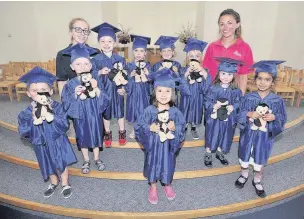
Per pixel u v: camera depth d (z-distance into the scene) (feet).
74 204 7.56
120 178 8.53
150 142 7.06
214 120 8.01
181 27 28.89
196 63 8.81
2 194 8.02
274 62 7.08
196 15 27.68
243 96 7.85
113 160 9.19
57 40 23.45
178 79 7.94
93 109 7.66
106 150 9.73
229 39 8.75
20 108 14.60
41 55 23.90
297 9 18.60
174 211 7.32
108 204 7.59
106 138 9.25
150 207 7.49
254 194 8.07
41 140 7.03
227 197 7.94
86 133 7.80
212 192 8.18
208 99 8.10
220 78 7.76
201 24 24.41
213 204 7.63
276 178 9.00
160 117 6.81
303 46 18.15
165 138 6.78
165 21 29.17
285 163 9.95
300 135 11.87
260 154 7.48
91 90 7.39
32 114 6.98
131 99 9.34
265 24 21.34
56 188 8.22
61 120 7.09
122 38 23.70
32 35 22.75
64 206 7.48
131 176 8.48
